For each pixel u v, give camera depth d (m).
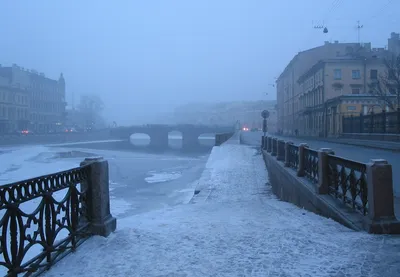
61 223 5.09
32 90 96.94
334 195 8.11
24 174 34.81
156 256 5.12
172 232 6.44
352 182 6.92
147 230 6.54
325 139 40.03
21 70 92.50
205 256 5.08
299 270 4.48
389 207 5.99
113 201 20.25
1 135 68.00
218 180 17.64
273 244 5.55
